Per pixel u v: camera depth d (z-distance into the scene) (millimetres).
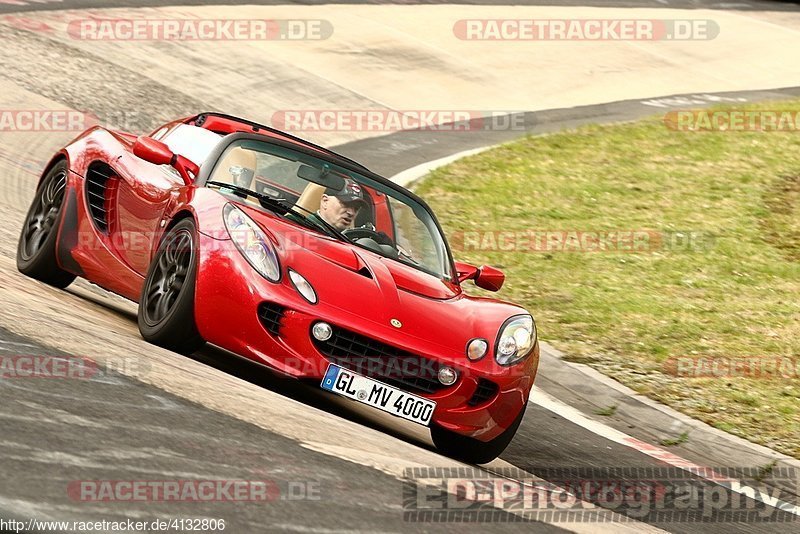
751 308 38906
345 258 21422
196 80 62344
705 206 52844
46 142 44562
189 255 20406
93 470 11672
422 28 87375
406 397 19875
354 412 22406
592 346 33250
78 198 25469
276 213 22500
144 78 59062
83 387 14961
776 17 113875
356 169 25203
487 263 42125
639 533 16391
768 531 19844
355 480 14102
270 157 24359
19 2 66188
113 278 24094
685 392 30031
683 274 42312
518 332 21547
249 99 62531
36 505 10312
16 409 13117
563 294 38750
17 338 16844
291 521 11562
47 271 25938
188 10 75938
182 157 23219
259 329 19500
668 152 63250
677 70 90250
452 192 52312
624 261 43500
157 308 20875
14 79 51500
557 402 28641
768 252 46156
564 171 58062
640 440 26766
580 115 73688
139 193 23984
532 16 97812
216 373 19609
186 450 13289
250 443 14469
